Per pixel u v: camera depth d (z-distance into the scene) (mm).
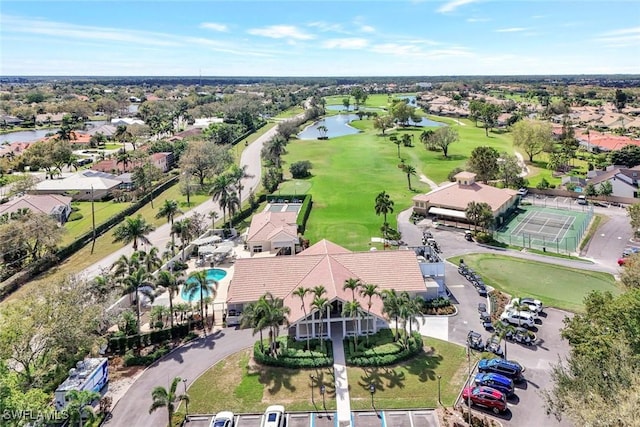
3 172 164375
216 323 65938
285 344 59031
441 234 101375
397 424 44656
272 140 176125
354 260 68812
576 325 47875
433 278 72125
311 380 51719
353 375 52500
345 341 59344
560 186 137750
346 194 135750
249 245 92625
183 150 182500
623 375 35938
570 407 36812
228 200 105688
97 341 55750
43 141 182625
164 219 117375
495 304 67812
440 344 58562
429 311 66625
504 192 113125
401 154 193375
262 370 54062
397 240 95625
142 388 51562
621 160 155750
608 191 125125
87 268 87625
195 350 59062
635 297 44438
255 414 46781
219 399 49250
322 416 46062
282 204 126750
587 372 38156
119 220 117938
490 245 93938
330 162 182875
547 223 107688
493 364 51188
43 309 51531
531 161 175250
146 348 59688
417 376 52031
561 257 87125
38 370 51688
